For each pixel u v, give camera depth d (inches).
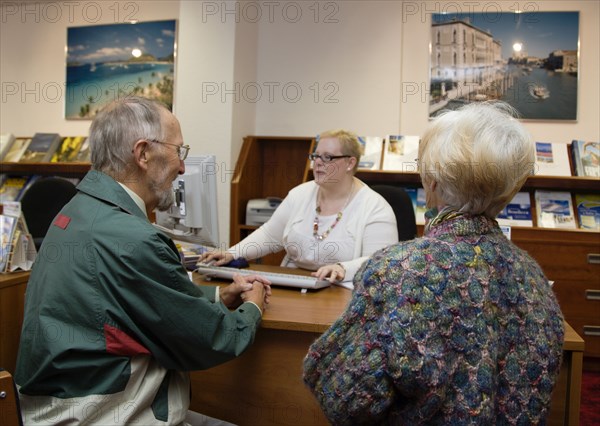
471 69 153.8
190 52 150.6
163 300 43.6
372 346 32.4
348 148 87.6
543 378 32.8
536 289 34.5
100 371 44.1
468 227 34.7
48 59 188.7
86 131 185.9
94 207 46.8
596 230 129.1
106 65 181.2
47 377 44.3
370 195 89.1
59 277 44.7
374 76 160.1
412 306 31.9
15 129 193.6
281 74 166.2
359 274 36.4
